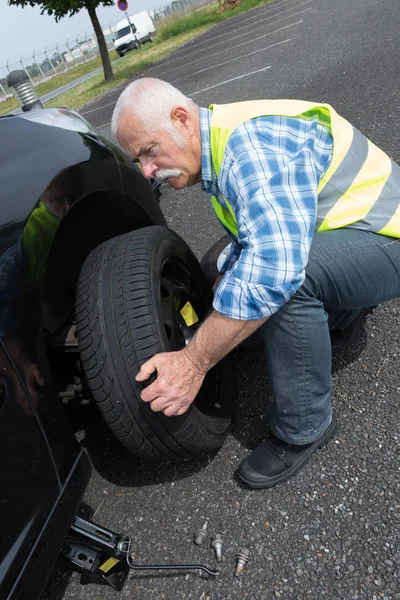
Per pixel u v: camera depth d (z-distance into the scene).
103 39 16.12
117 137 1.46
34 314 1.26
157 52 19.25
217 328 1.31
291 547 1.40
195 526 1.54
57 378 1.77
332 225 1.50
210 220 3.45
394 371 1.85
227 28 17.31
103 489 1.76
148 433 1.43
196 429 1.50
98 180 1.71
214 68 10.27
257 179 1.28
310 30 9.95
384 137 3.72
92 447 1.93
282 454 1.60
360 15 9.31
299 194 1.29
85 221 1.88
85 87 17.84
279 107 1.42
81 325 1.45
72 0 14.80
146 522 1.60
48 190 1.44
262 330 1.46
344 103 4.76
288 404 1.51
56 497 1.23
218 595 1.35
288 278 1.25
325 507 1.48
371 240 1.49
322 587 1.29
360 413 1.73
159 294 1.51
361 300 1.58
